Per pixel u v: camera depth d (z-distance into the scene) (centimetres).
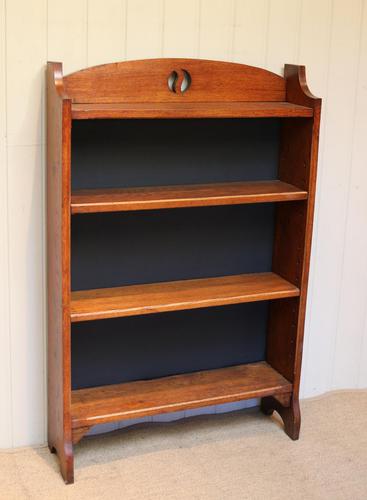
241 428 279
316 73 270
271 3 256
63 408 239
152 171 254
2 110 233
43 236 248
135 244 260
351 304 300
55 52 234
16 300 251
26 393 260
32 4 228
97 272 257
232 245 272
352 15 269
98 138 244
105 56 240
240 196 242
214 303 250
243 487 245
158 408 253
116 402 255
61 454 246
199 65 243
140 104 237
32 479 246
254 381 272
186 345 277
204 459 260
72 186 246
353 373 310
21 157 239
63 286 229
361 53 274
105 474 250
